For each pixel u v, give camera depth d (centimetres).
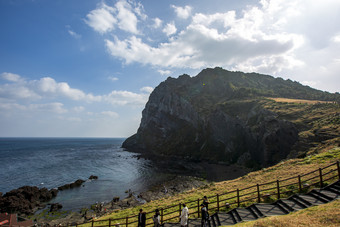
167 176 6144
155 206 2372
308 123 5644
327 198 1245
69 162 9025
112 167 7831
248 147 7588
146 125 16475
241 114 8744
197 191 2719
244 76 16812
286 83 16688
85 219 3064
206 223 1410
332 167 1802
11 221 2236
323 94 11919
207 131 10369
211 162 8325
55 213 3444
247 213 1390
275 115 6844
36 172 6869
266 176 2362
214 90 14375
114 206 3641
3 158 10338
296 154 4569
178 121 13350
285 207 1323
